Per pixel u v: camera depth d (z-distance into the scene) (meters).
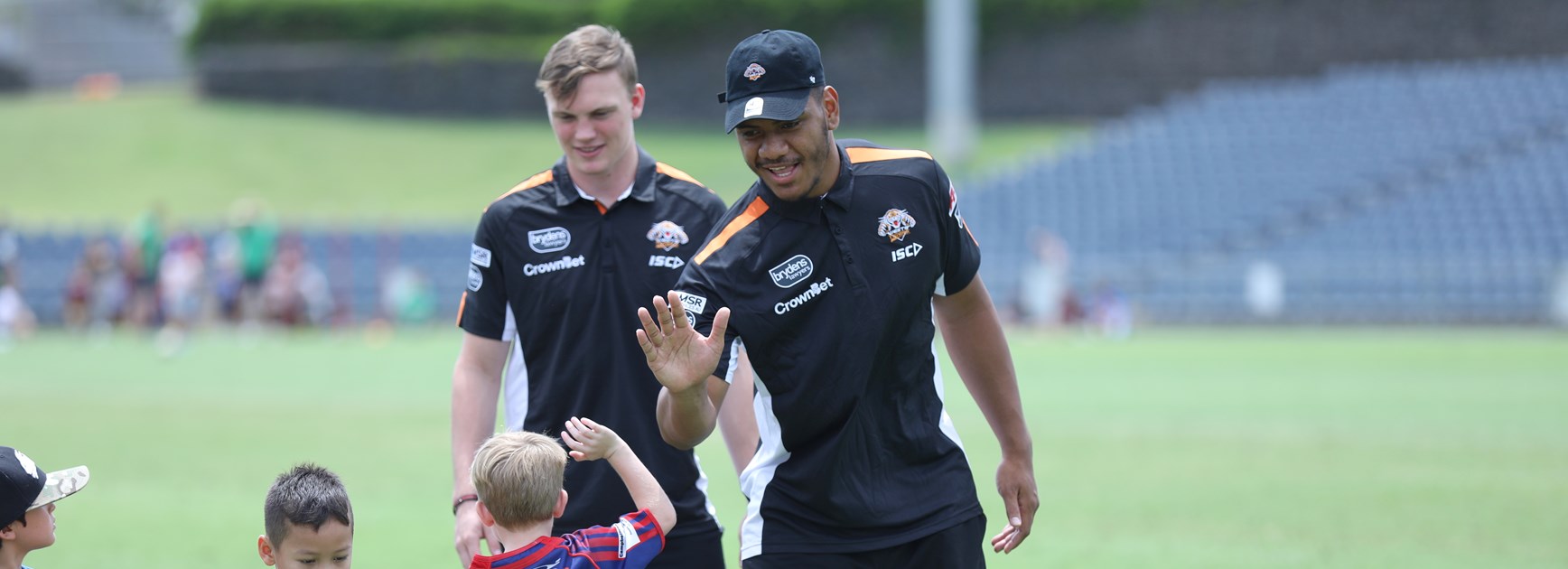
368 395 17.52
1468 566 7.97
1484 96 35.31
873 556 4.57
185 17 62.62
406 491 10.84
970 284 4.91
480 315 5.58
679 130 45.78
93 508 10.17
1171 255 31.62
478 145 45.31
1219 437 13.40
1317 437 13.26
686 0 45.41
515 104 48.19
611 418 5.48
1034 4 43.78
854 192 4.55
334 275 32.59
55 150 46.12
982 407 5.21
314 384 18.86
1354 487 10.59
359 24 49.47
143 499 10.57
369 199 40.94
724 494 10.76
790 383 4.54
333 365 21.64
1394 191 32.50
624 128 5.43
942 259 4.76
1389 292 28.28
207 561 8.45
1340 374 19.17
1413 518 9.34
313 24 49.94
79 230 37.41
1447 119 34.53
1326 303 28.48
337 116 48.94
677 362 4.33
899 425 4.64
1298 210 32.22
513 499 4.52
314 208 40.28
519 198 5.55
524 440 4.66
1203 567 8.05
